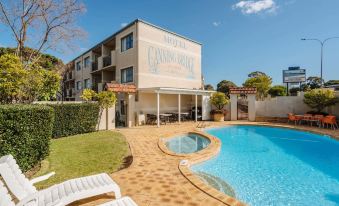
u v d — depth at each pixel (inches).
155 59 754.2
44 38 693.3
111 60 830.5
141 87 703.7
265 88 1427.2
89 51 1038.4
